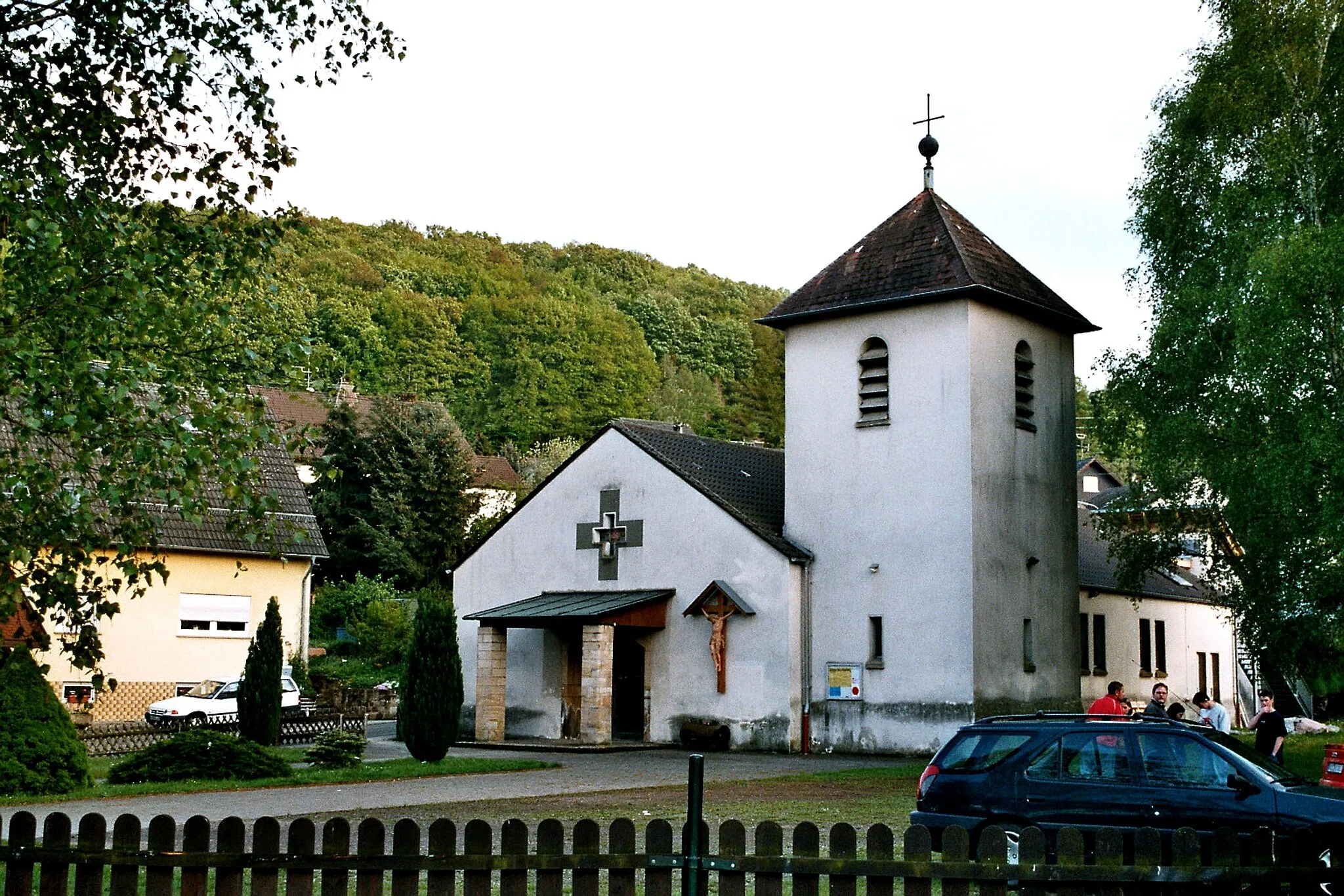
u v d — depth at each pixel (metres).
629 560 33.72
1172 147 27.94
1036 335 32.09
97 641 8.90
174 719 36.84
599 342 97.06
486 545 36.59
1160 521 28.55
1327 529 23.00
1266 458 23.64
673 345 108.44
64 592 8.74
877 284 31.25
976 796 12.55
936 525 29.61
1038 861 7.98
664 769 25.77
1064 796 12.12
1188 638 43.88
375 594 55.62
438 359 90.06
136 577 9.00
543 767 25.83
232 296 9.88
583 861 8.00
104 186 10.28
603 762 27.59
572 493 35.12
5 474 7.93
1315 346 23.92
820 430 31.80
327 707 42.31
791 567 30.94
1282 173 25.92
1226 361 25.89
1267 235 25.14
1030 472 31.28
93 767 25.89
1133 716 12.83
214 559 41.03
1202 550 28.50
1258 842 8.16
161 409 8.25
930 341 30.31
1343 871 8.08
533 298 97.31
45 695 20.50
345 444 61.81
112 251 8.91
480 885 7.99
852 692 30.12
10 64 10.17
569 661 34.53
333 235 101.69
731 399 109.12
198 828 8.29
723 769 25.94
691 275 128.50
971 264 30.38
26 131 9.68
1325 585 24.17
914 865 7.90
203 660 40.50
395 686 45.50
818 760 28.55
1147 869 7.97
